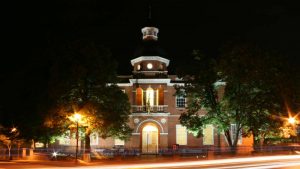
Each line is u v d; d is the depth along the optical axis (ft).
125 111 169.37
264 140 171.73
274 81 154.51
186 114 169.78
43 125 150.41
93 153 167.43
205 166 87.61
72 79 151.33
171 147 200.44
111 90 160.86
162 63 206.39
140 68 204.64
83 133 162.61
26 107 152.97
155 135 199.11
